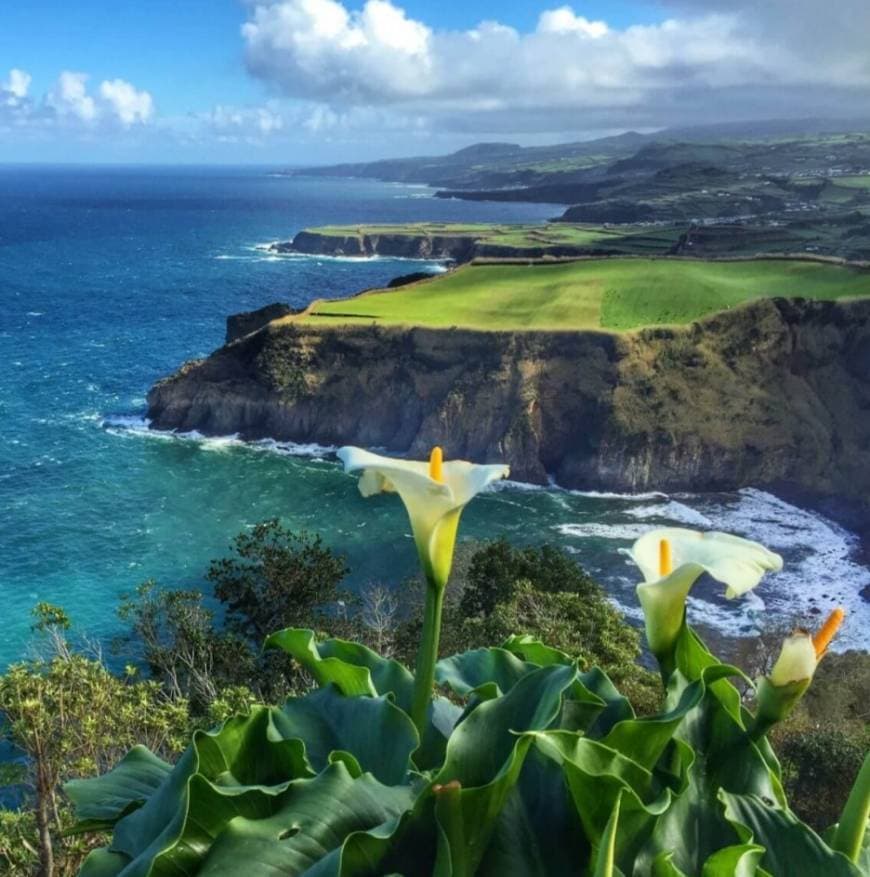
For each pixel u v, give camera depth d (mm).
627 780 3355
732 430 90312
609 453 87625
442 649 27203
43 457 81938
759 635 54281
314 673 4504
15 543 62844
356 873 3084
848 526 82875
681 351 92500
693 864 3494
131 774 4273
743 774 3779
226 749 3812
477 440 92562
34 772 13664
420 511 3771
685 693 3723
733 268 118312
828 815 23812
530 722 3646
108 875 3502
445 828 3059
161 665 26375
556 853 3416
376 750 3961
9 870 12367
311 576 30281
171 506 72188
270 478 80812
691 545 3994
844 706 38031
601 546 72062
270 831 3135
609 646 27266
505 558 36438
